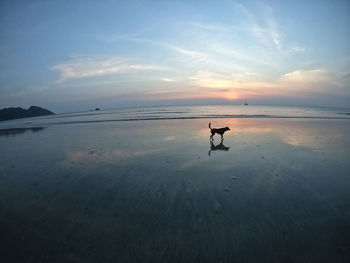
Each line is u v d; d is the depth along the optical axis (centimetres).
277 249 365
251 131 1620
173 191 611
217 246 377
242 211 493
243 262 340
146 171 787
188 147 1140
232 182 668
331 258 342
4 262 354
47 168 862
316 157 917
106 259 353
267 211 491
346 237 392
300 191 593
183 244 385
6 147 1305
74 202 561
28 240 409
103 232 427
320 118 2673
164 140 1339
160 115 3653
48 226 454
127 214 492
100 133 1700
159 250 371
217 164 847
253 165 827
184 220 461
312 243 378
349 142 1196
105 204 543
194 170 784
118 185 665
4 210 530
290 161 868
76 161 947
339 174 718
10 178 763
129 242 394
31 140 1522
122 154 1034
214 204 529
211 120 2564
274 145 1145
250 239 393
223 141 1272
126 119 2966
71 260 354
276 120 2462
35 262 352
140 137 1463
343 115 3212
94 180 713
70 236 417
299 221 447
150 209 511
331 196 558
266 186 633
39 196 604
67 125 2488
